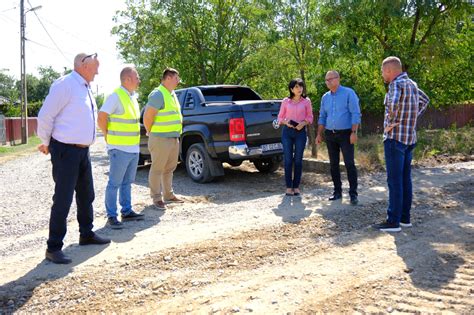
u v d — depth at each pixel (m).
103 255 4.75
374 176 8.99
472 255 4.48
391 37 15.02
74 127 4.53
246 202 7.11
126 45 24.66
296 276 4.08
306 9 12.81
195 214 6.43
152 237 5.34
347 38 13.31
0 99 50.22
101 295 3.82
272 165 10.23
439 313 3.30
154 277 4.15
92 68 4.70
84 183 4.92
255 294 3.73
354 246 4.85
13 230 6.06
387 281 3.90
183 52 23.42
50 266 4.47
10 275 4.28
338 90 6.66
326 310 3.42
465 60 18.88
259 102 8.69
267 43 14.06
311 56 13.05
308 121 7.32
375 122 24.44
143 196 7.99
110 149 5.78
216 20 24.39
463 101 23.83
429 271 4.10
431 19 14.21
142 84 24.30
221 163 9.00
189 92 9.48
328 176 9.73
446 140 13.16
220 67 24.20
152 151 6.71
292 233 5.32
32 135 39.06
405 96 5.14
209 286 3.93
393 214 5.32
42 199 8.22
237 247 4.86
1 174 12.42
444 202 6.64
